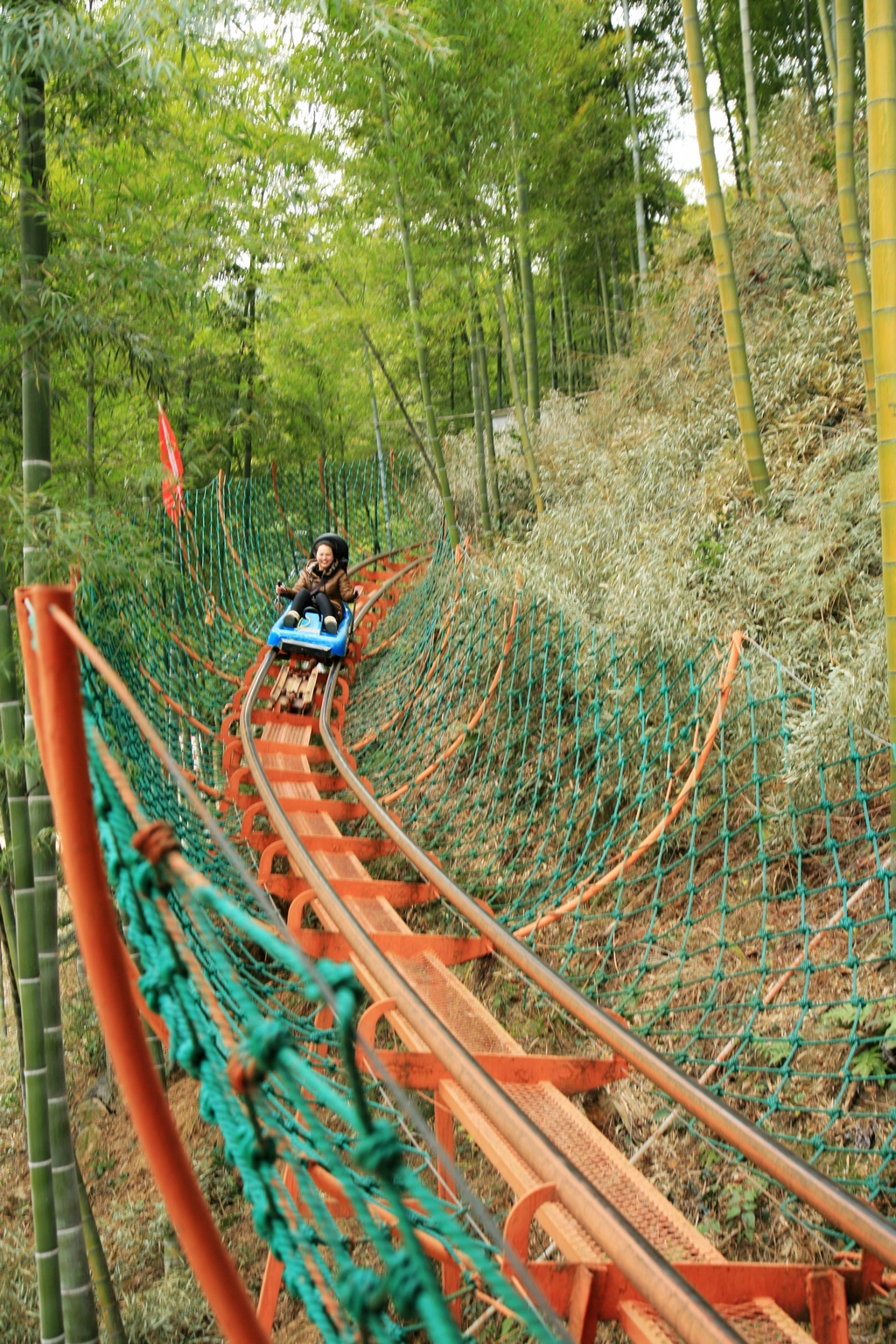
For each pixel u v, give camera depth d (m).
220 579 10.66
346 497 15.84
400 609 10.63
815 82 11.91
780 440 6.86
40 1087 4.08
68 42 4.12
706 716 5.25
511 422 14.49
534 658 6.53
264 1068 1.04
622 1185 2.79
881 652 4.49
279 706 7.82
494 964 5.21
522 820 5.87
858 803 4.48
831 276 8.07
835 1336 2.32
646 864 5.22
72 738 1.19
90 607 4.30
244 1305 1.22
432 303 11.14
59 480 5.23
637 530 7.12
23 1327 5.82
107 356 6.28
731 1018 4.14
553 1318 1.26
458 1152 4.66
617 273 14.49
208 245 6.98
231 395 13.05
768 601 5.78
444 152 9.29
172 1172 1.20
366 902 4.57
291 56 8.21
